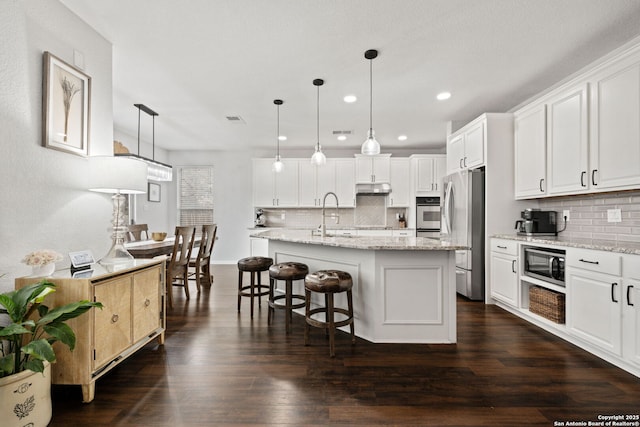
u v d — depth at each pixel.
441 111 4.25
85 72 2.30
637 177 2.14
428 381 1.94
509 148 3.59
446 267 2.54
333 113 4.33
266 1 2.06
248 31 2.40
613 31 2.39
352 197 6.36
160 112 4.28
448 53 2.72
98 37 2.43
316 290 2.33
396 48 2.64
